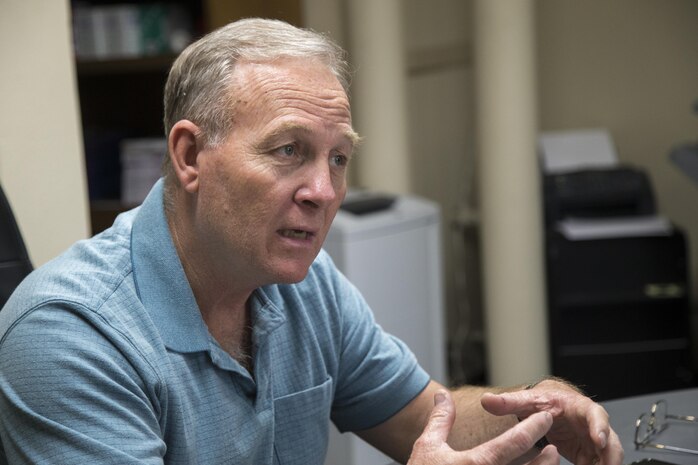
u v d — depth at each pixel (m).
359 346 1.40
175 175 1.16
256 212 1.07
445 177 3.73
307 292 1.34
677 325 3.21
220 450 1.18
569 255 3.20
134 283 1.15
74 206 1.94
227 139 1.08
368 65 3.28
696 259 3.65
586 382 3.26
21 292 1.12
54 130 1.90
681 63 3.57
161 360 1.12
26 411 1.03
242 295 1.19
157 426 1.10
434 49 3.66
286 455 1.30
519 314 3.32
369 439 1.46
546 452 1.06
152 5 3.17
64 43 1.91
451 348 3.79
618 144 3.66
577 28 3.61
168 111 1.15
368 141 3.32
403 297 2.86
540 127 3.68
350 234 2.69
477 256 3.74
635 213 3.31
